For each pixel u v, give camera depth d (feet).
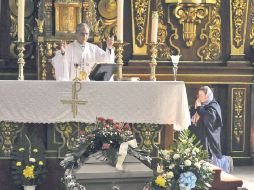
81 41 33.09
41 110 28.63
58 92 28.63
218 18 44.75
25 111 28.58
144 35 44.09
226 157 39.73
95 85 28.63
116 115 28.73
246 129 45.01
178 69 44.06
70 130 29.09
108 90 28.66
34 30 42.73
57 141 29.12
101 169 23.58
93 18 40.55
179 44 44.52
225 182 30.17
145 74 43.96
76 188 23.29
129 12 44.16
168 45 44.50
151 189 26.27
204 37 44.70
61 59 32.50
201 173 27.91
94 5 40.73
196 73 44.27
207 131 38.91
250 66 44.70
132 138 25.58
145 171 23.62
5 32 43.27
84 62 33.01
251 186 36.27
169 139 29.43
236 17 44.55
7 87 28.48
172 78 44.16
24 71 43.16
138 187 23.67
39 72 39.73
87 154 24.99
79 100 28.63
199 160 28.25
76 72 31.30
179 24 44.39
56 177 29.01
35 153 28.68
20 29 31.65
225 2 44.75
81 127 29.07
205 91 39.34
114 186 23.29
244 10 44.50
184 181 27.27
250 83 44.80
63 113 28.66
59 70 32.55
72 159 24.97
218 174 30.04
